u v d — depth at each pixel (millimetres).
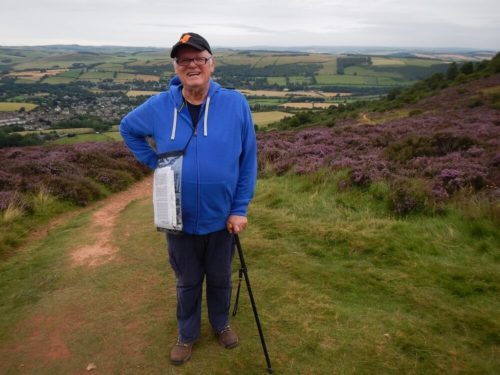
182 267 3332
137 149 3250
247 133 3125
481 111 24594
